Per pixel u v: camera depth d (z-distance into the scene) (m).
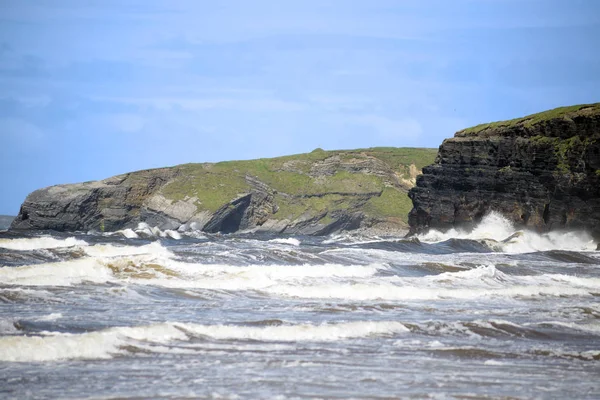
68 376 60.97
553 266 197.75
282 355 72.38
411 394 58.50
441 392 59.53
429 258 194.62
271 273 137.25
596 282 159.75
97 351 70.12
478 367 70.69
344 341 81.19
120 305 99.88
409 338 84.44
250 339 79.56
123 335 76.00
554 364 74.12
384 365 69.62
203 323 87.50
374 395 57.75
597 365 74.75
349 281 134.88
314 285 127.12
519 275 166.75
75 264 126.00
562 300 128.62
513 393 60.25
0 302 96.62
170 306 101.12
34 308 93.38
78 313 90.94
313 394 57.44
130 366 65.44
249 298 112.88
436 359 73.62
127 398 55.00
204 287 121.19
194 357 70.00
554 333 92.31
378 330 87.50
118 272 127.75
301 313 99.62
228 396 56.09
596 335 92.75
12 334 75.06
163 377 61.72
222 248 199.12
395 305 110.62
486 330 91.31
